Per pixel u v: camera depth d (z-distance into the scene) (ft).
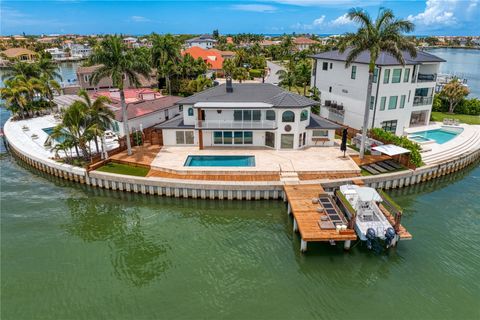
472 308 62.64
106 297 65.72
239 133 128.26
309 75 208.03
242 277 70.79
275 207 99.96
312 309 62.49
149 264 75.41
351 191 88.99
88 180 111.75
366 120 113.09
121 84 111.45
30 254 79.00
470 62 554.46
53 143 140.97
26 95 189.98
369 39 106.01
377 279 69.97
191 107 128.36
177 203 103.96
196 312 61.77
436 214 95.45
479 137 144.36
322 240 74.18
